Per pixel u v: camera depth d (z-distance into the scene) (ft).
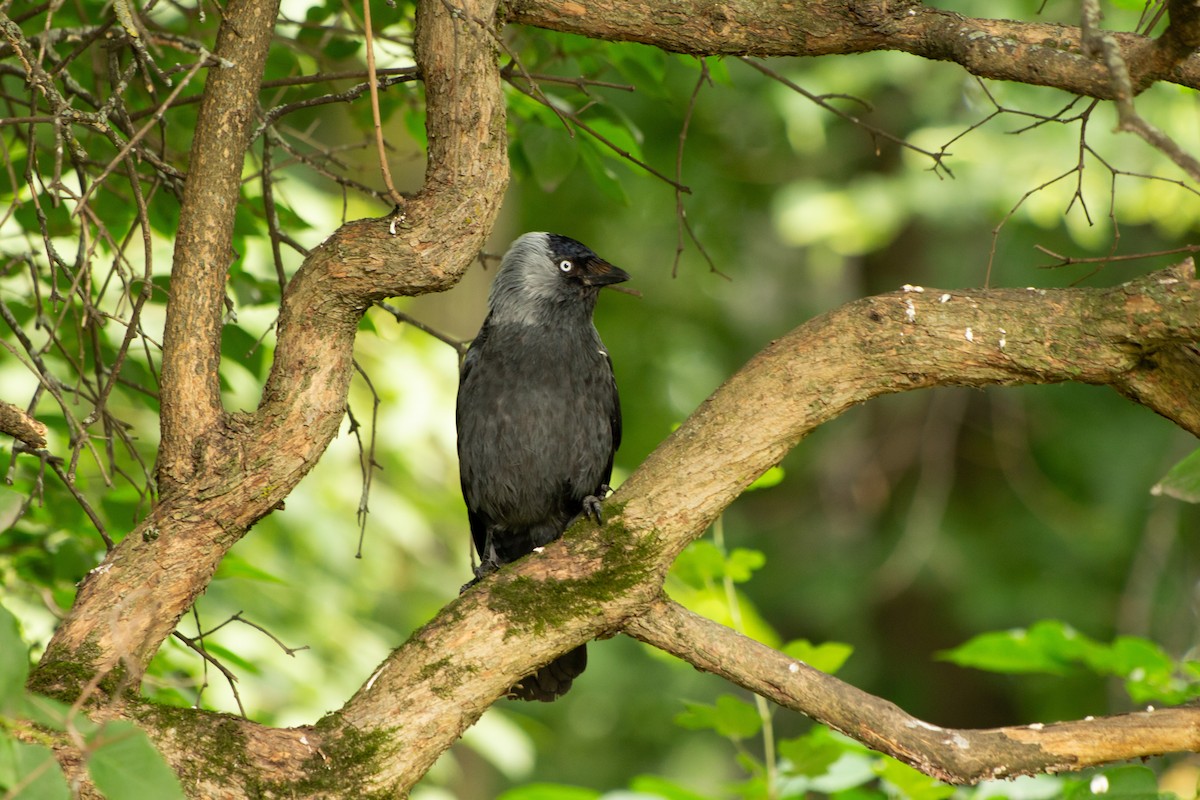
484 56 19.93
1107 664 26.03
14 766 13.62
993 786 24.53
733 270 82.89
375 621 52.65
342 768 18.69
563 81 23.71
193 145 19.86
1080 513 69.46
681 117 68.90
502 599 20.15
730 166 76.38
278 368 19.83
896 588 70.49
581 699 81.76
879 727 20.02
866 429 76.48
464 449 33.94
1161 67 18.34
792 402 20.20
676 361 84.94
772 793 24.64
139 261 34.32
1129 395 20.34
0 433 19.74
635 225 78.02
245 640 38.52
